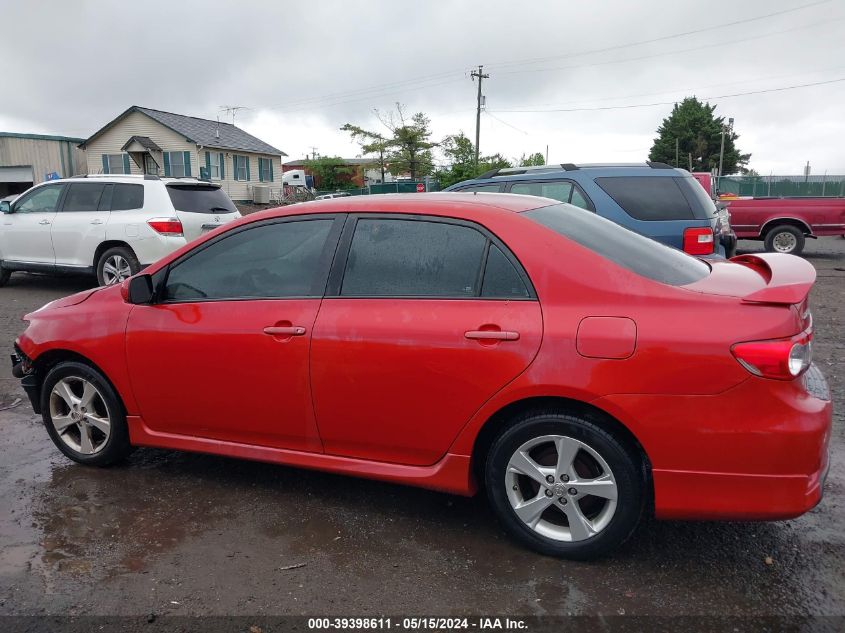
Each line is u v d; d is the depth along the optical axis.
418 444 3.28
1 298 10.55
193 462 4.34
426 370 3.17
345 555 3.22
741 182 35.69
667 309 2.86
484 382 3.06
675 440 2.81
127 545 3.33
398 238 3.40
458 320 3.13
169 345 3.77
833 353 6.73
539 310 3.01
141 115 37.12
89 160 38.72
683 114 80.75
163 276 3.89
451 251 3.28
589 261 3.04
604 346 2.87
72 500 3.82
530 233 3.16
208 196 10.70
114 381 3.99
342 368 3.34
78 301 4.19
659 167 7.07
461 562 3.14
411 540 3.35
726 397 2.75
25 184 38.38
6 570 3.12
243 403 3.63
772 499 2.76
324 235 3.57
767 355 2.70
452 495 3.81
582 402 2.96
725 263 3.67
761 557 3.14
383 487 3.93
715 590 2.90
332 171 56.41
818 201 14.59
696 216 6.82
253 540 3.37
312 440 3.54
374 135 48.41
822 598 2.84
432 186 43.31
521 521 3.16
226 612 2.81
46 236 10.58
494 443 3.16
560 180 7.13
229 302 3.69
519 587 2.94
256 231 3.73
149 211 9.92
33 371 4.33
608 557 3.16
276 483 4.01
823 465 2.83
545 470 3.08
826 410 2.80
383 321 3.27
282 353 3.47
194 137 36.91
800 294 2.77
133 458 4.42
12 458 4.43
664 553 3.19
